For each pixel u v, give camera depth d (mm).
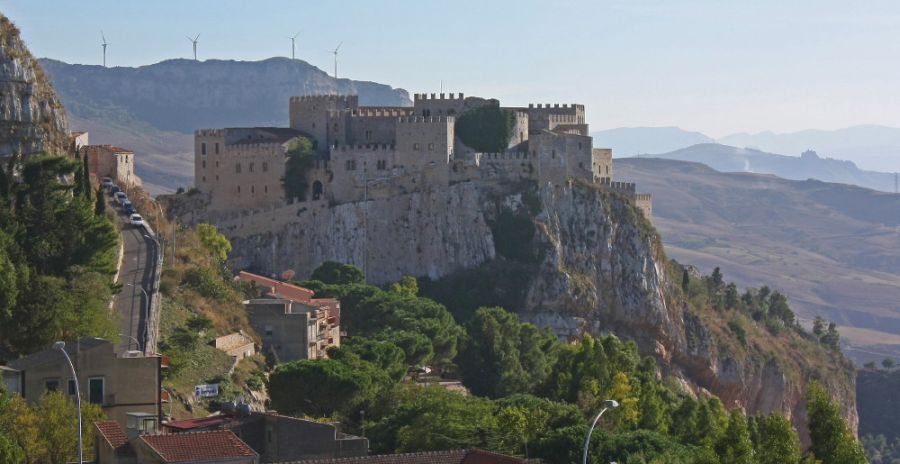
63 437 161000
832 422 181625
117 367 176625
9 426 159500
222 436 148375
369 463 155750
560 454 198125
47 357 176000
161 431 165000
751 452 178375
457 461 159500
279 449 168625
